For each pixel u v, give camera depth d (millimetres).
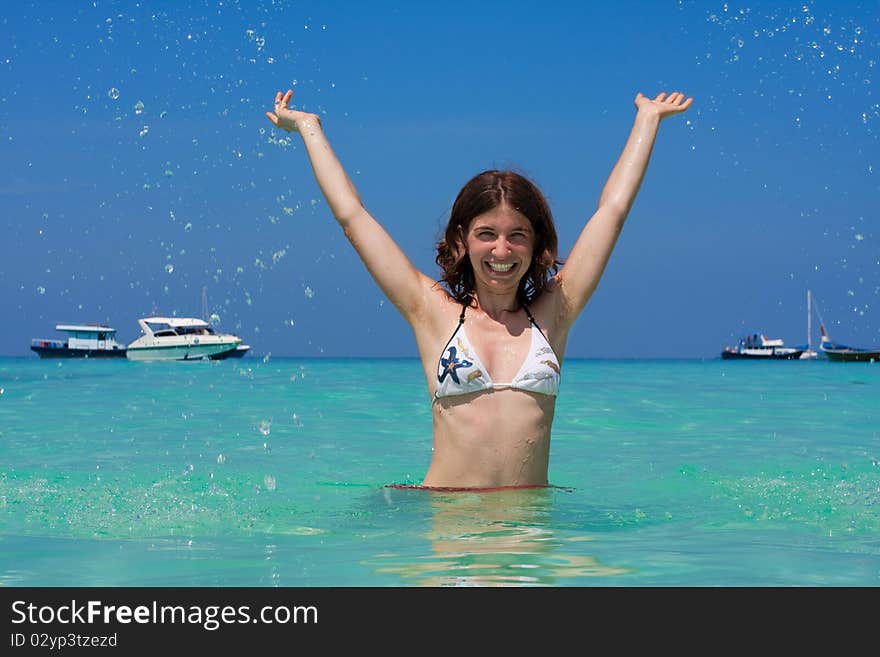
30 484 3947
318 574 2322
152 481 4070
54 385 12242
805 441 5805
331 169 3723
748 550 2586
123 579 2301
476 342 3518
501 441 3477
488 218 3436
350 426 6711
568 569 2354
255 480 4145
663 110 3875
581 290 3674
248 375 15961
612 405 8766
